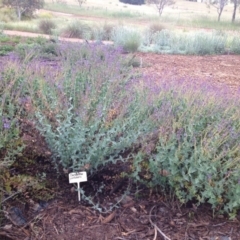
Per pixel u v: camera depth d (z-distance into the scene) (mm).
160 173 2408
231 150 2424
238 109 3100
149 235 2215
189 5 44938
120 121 2738
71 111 3094
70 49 5625
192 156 2330
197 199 2389
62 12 26734
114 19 22719
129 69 5074
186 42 10688
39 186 2410
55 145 2480
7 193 2287
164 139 2469
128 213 2373
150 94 3293
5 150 2605
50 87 3395
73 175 2326
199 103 3121
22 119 2969
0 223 2145
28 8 19344
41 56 6387
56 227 2203
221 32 14273
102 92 3361
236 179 2277
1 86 3389
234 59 9617
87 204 2404
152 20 22688
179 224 2326
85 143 2496
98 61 4559
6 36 9680
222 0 24156
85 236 2164
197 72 7188
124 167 2643
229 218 2357
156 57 8812
